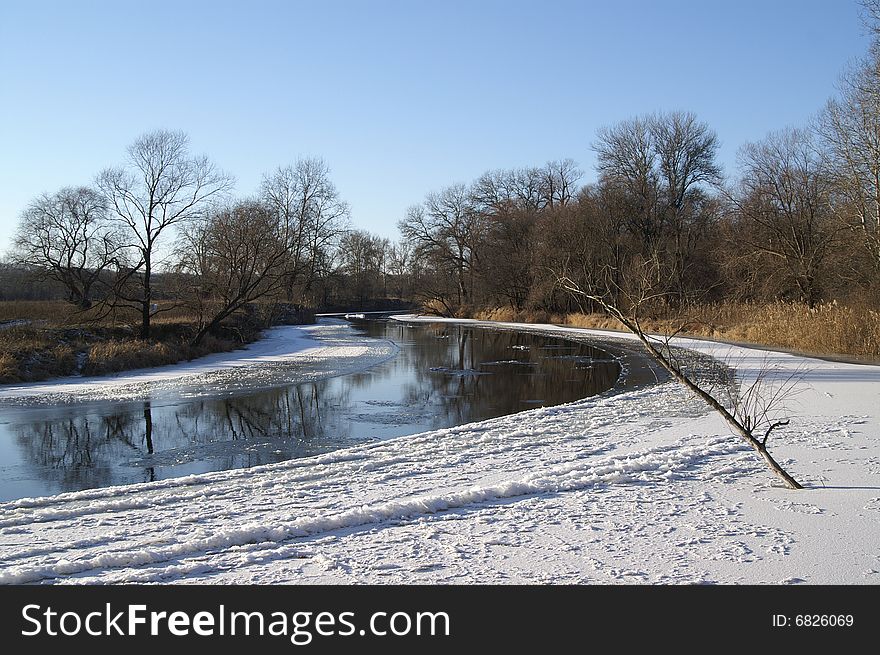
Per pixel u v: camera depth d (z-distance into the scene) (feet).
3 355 70.79
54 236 163.94
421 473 31.24
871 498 24.66
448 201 243.40
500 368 86.63
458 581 18.30
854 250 106.73
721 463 31.07
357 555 20.24
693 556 19.49
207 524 23.81
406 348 117.70
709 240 160.86
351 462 34.47
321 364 90.12
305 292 205.67
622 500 25.40
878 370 69.10
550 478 28.71
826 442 34.83
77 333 87.66
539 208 238.27
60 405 56.39
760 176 134.31
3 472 36.11
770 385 58.59
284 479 30.53
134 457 39.34
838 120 101.96
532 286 197.77
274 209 144.87
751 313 125.29
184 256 105.91
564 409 50.42
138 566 19.88
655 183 175.73
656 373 76.43
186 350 94.48
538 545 20.74
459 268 242.99
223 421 50.37
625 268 140.36
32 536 22.91
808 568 18.49
